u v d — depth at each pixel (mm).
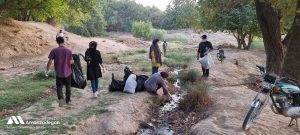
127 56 21766
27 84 11164
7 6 22562
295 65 10008
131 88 10000
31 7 24406
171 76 13102
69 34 32250
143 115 8539
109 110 8219
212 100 9422
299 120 7578
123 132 7363
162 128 7867
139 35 53844
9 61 19641
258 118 7496
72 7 29203
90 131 7266
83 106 8703
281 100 6691
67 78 8422
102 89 10734
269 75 6410
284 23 12602
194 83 11828
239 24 26547
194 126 7402
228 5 12758
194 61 18219
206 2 12703
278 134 6688
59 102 8406
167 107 9430
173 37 53031
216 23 26438
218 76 13680
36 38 24969
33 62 19484
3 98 9141
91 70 9336
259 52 26141
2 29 23688
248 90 11070
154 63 11273
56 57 8227
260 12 11828
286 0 10523
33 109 8352
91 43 9312
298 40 9945
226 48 30969
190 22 14875
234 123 7184
